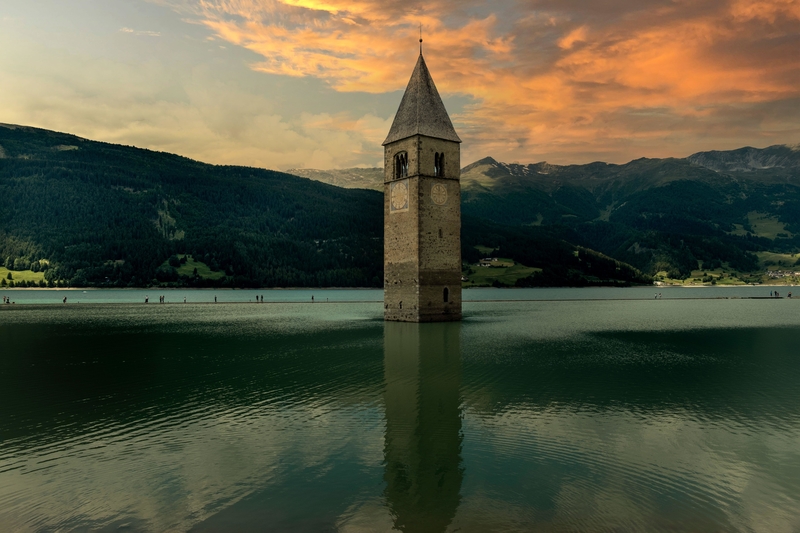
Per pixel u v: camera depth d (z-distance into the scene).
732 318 96.62
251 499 19.31
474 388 36.25
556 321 88.56
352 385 37.34
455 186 83.75
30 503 18.98
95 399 33.53
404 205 82.31
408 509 18.53
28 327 82.31
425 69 84.06
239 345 58.78
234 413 30.27
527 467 22.20
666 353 52.03
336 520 17.80
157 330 76.69
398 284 84.38
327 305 143.88
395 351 53.12
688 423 28.08
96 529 17.20
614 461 22.83
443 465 22.44
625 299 179.12
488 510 18.44
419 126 79.88
